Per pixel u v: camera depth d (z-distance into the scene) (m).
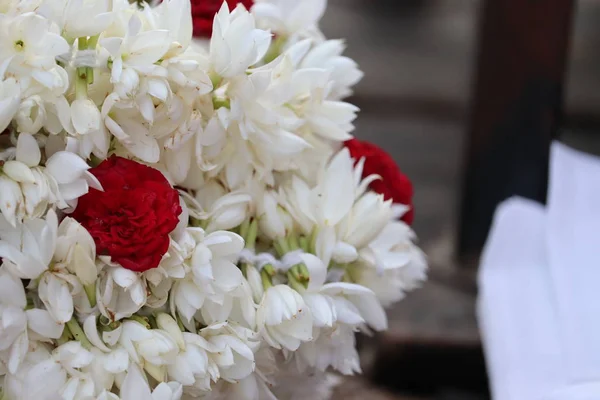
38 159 0.45
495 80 0.88
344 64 0.52
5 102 0.43
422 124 1.96
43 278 0.45
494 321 0.69
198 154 0.48
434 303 0.93
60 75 0.45
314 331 0.50
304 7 0.53
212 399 0.50
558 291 0.66
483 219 0.95
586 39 2.23
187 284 0.47
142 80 0.45
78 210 0.46
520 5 0.85
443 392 0.89
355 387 0.75
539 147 0.88
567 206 0.70
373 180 0.55
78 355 0.46
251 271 0.49
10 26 0.44
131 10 0.47
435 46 2.37
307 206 0.50
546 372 0.64
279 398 0.55
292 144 0.49
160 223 0.45
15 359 0.45
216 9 0.52
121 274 0.45
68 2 0.45
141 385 0.46
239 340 0.48
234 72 0.47
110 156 0.48
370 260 0.51
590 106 1.82
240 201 0.49
